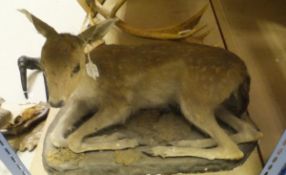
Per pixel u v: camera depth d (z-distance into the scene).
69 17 1.80
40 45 1.70
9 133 1.33
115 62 0.93
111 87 0.93
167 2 1.57
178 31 1.18
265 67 1.24
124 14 1.50
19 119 1.37
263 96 1.14
